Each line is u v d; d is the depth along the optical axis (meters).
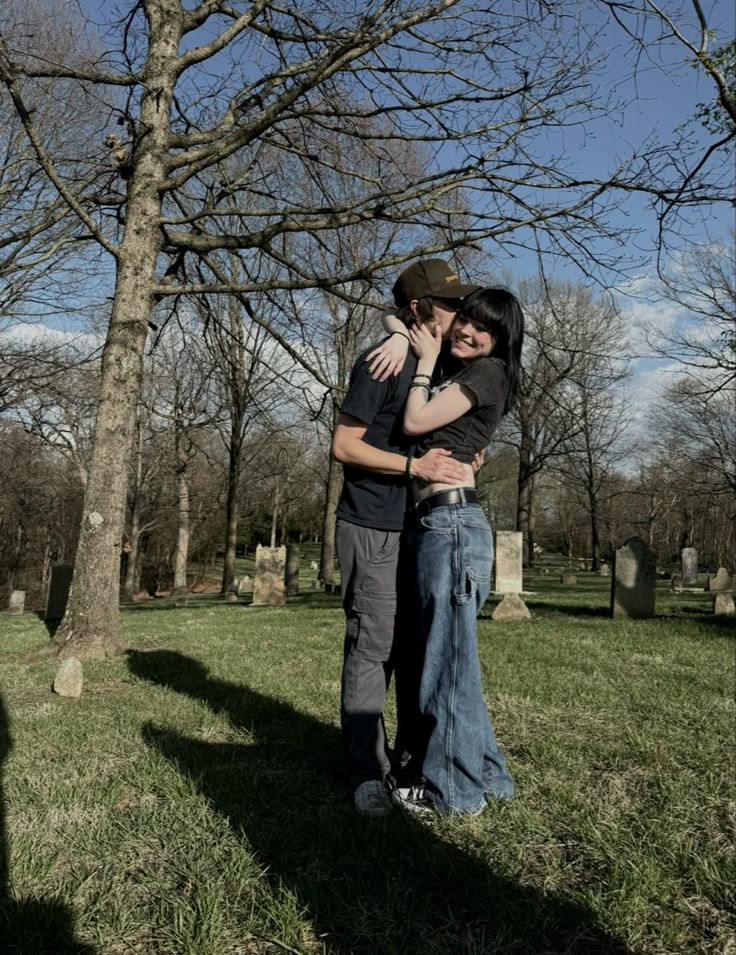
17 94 8.07
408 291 3.20
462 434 3.11
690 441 35.81
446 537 3.03
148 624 12.15
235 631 10.26
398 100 9.83
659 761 3.61
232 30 8.95
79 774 3.44
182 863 2.48
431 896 2.28
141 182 8.73
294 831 2.76
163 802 3.07
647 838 2.69
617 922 2.11
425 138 9.47
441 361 3.45
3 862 2.43
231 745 3.96
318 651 7.83
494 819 2.88
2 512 39.50
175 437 28.88
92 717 4.65
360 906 2.20
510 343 3.18
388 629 3.21
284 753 3.77
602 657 7.16
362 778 3.12
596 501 41.84
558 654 7.33
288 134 10.87
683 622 10.63
